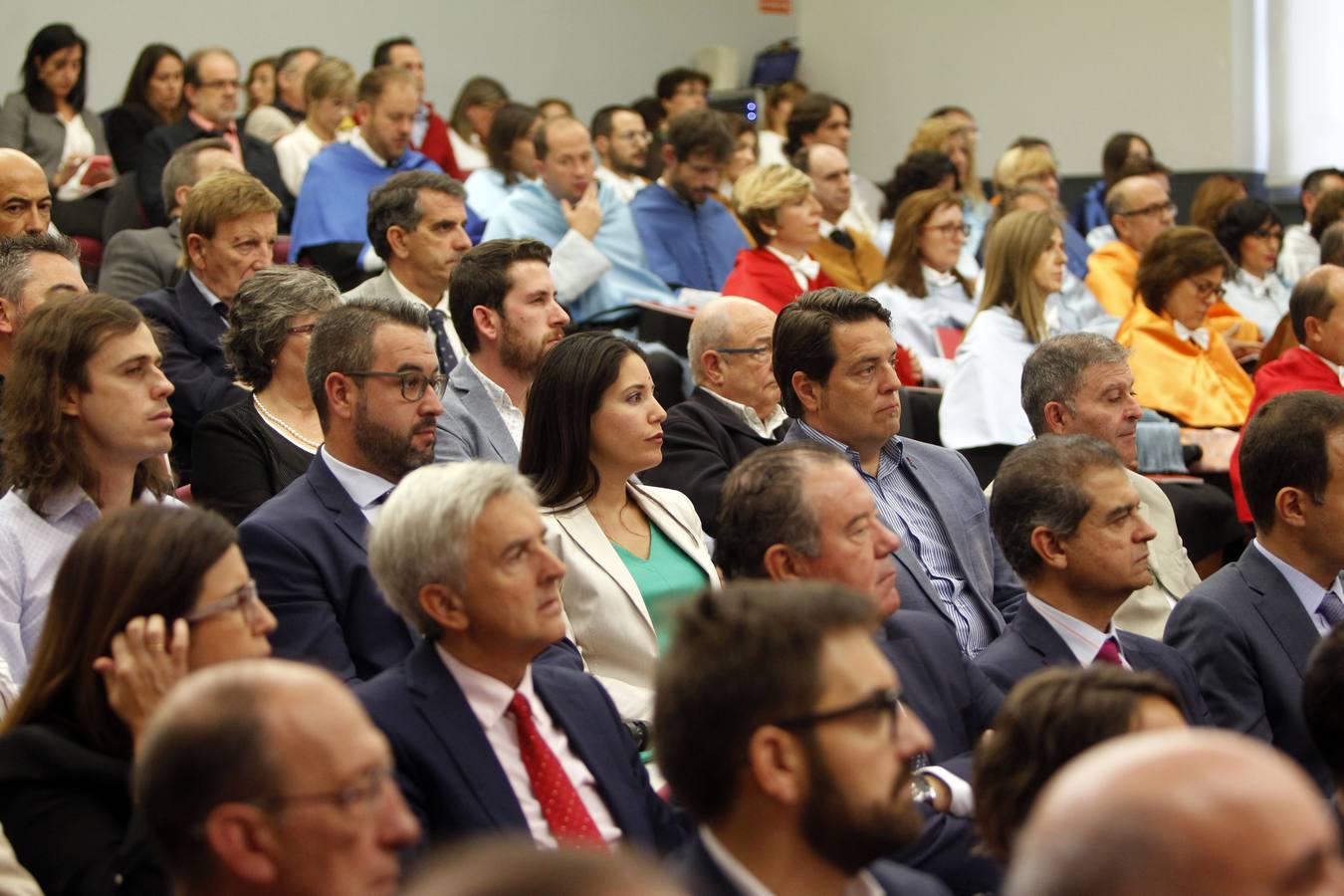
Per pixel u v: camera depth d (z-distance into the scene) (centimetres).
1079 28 1296
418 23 1255
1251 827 124
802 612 225
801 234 738
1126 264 839
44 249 447
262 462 436
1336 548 404
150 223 783
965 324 770
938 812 311
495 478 298
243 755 193
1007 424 639
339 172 793
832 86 1452
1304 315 637
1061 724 244
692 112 822
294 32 1195
